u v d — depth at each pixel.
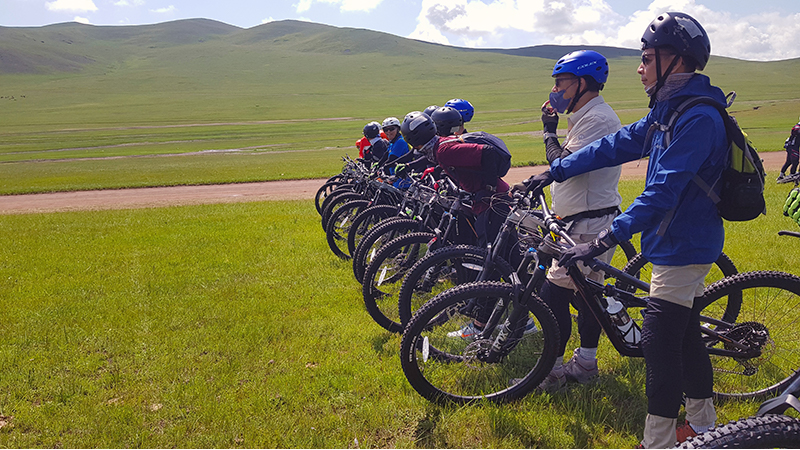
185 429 3.29
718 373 3.61
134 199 17.30
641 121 2.92
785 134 32.09
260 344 4.55
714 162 2.48
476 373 3.68
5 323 5.23
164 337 4.75
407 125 5.10
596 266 3.17
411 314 3.98
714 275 5.61
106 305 5.67
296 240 8.66
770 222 7.97
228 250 8.12
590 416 3.32
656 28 2.54
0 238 10.16
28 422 3.45
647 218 2.48
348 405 3.54
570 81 3.47
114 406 3.58
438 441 3.13
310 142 51.97
